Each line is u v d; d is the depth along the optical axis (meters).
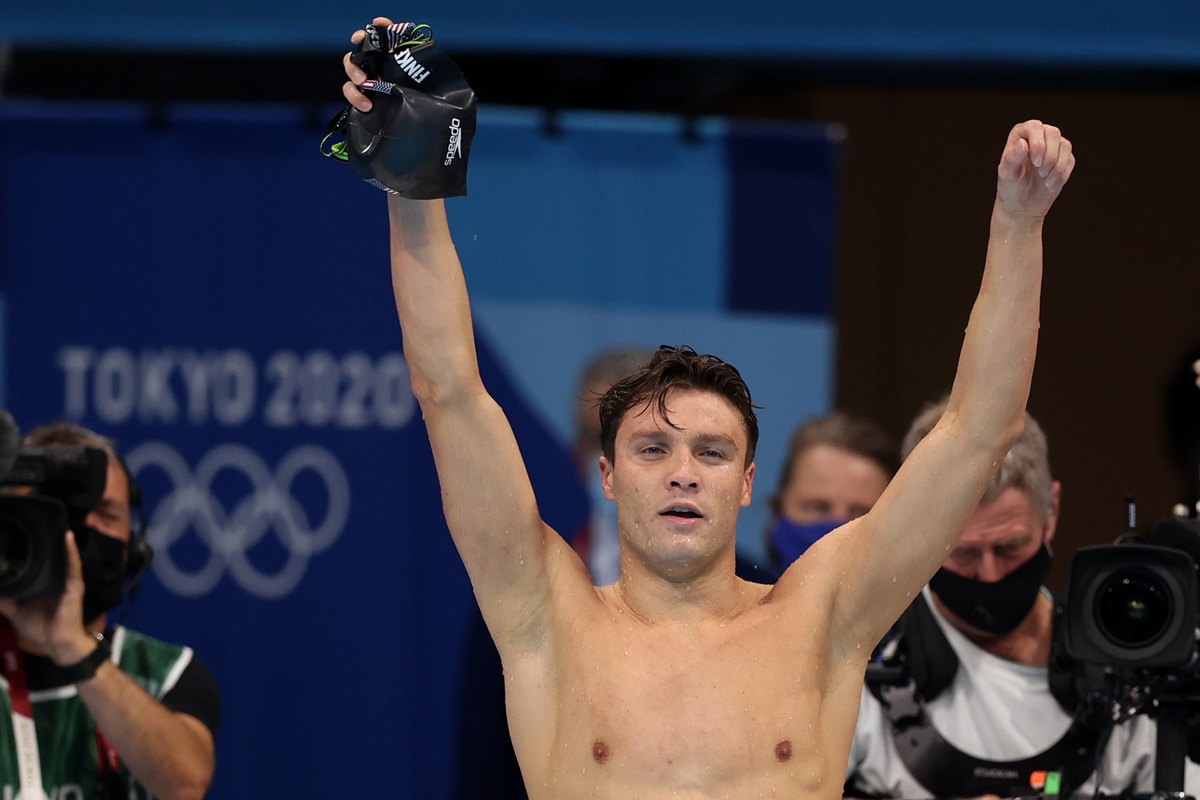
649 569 10.88
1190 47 19.80
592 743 10.36
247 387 18.27
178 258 18.28
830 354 18.89
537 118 18.70
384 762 17.97
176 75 21.92
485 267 18.64
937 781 13.13
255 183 18.34
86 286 18.23
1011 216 10.41
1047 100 25.52
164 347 18.27
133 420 18.22
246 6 19.47
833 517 16.12
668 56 20.31
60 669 12.72
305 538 18.20
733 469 10.84
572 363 18.62
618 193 18.77
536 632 10.82
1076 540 25.50
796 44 19.67
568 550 11.20
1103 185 25.64
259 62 21.69
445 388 10.57
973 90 25.09
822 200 18.95
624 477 10.87
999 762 13.03
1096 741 13.00
